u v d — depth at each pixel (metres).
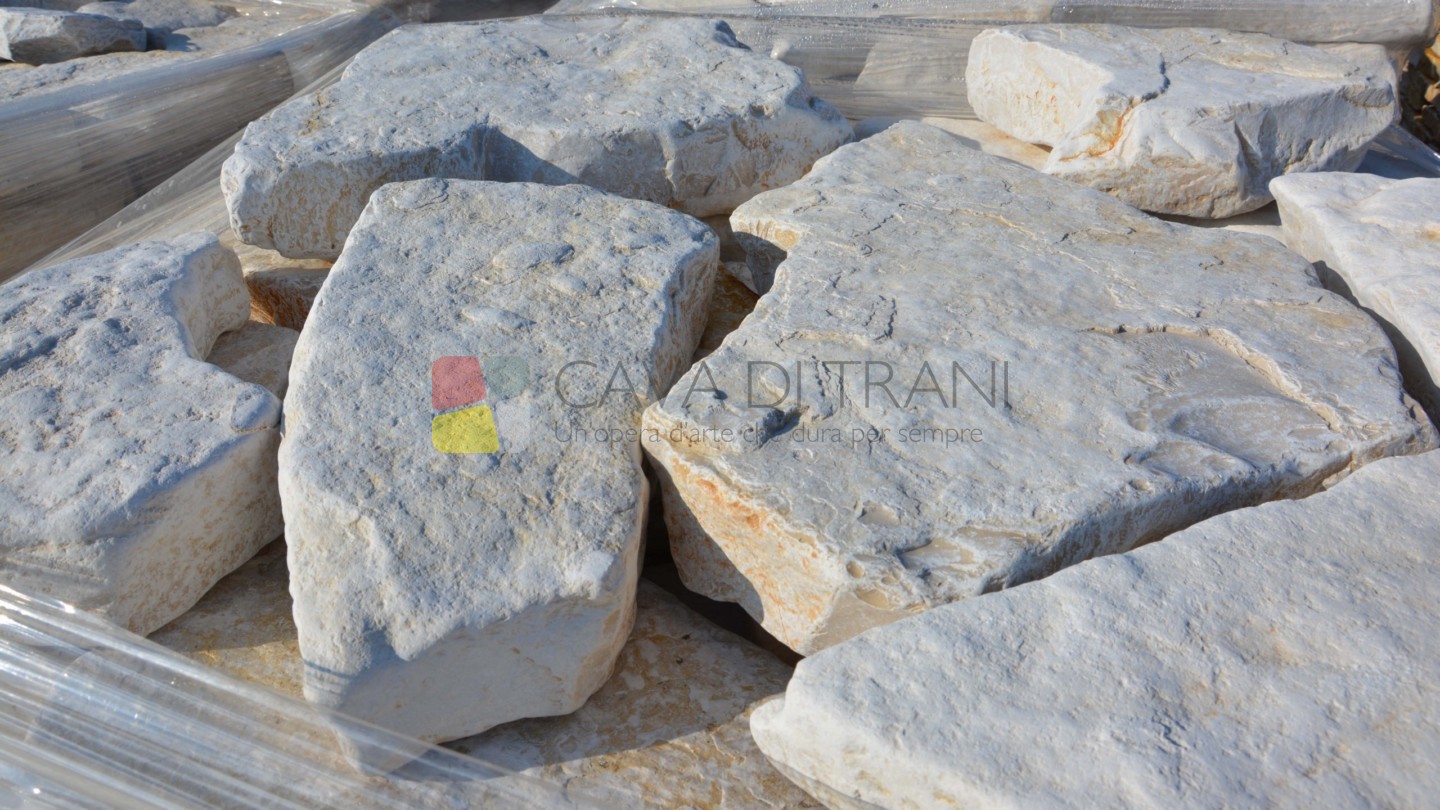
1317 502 0.75
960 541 0.72
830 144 1.23
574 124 1.13
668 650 0.83
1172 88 1.20
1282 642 0.67
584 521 0.75
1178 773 0.61
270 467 0.86
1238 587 0.70
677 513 0.81
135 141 1.42
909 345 0.87
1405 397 0.83
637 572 0.80
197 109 1.47
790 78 1.23
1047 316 0.90
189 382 0.87
